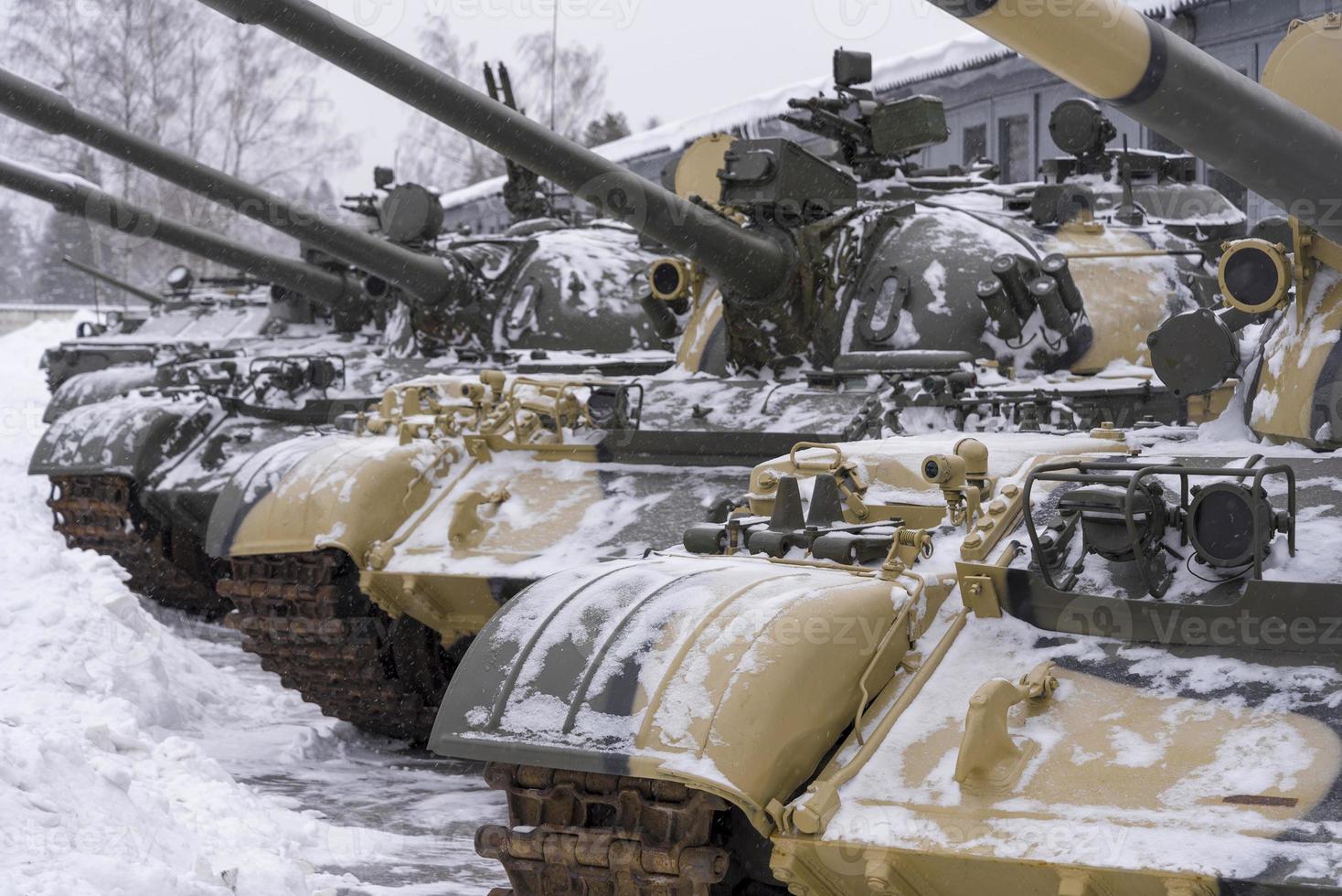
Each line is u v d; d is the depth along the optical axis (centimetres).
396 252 1514
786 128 2731
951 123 2680
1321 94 682
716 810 528
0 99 1243
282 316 2122
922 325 1143
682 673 531
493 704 548
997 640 582
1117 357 1173
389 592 965
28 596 1072
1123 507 566
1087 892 462
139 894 601
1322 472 620
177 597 1659
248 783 995
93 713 879
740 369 1187
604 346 1577
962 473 641
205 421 1522
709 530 679
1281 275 690
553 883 555
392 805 959
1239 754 491
